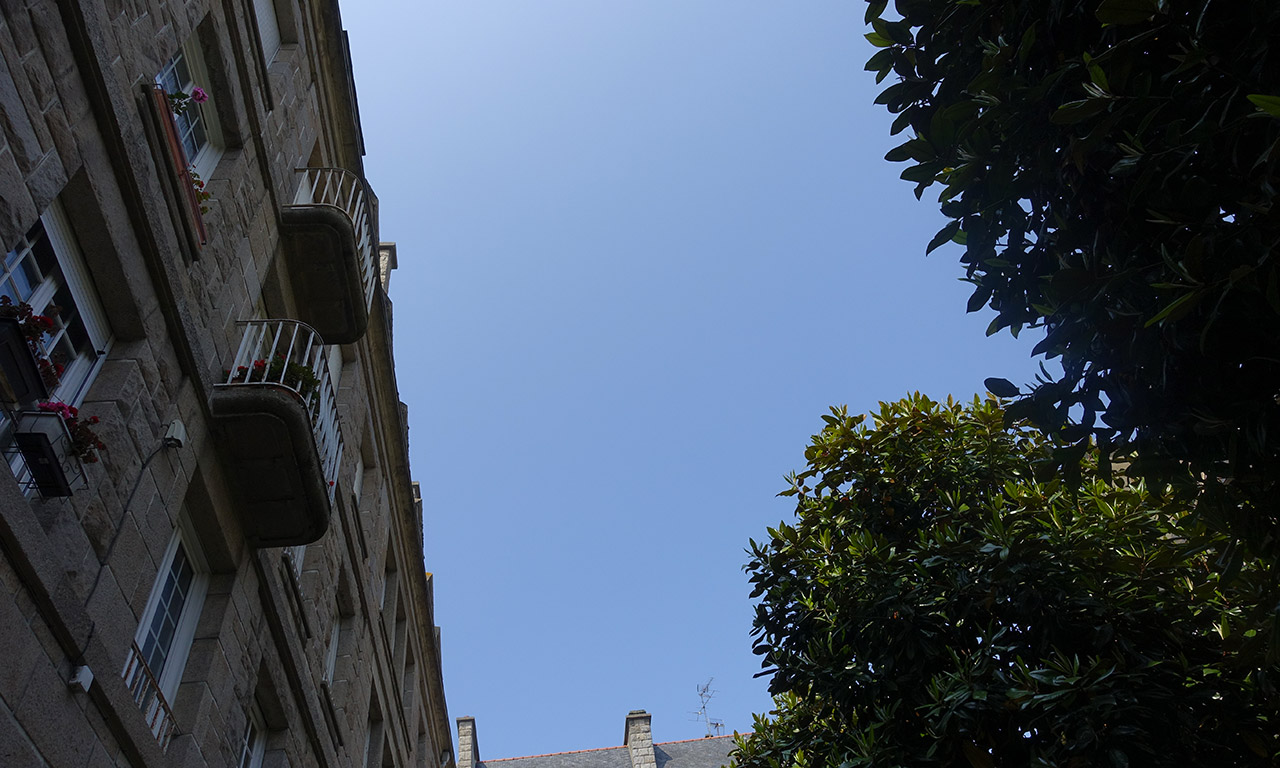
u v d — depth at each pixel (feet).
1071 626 28.94
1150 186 15.67
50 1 21.72
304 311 42.47
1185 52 14.28
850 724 32.71
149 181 25.68
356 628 50.21
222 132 34.63
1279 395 15.26
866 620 31.94
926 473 37.17
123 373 24.09
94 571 21.97
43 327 19.69
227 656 29.17
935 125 19.42
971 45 19.58
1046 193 18.54
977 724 28.02
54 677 19.15
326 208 39.40
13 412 19.30
